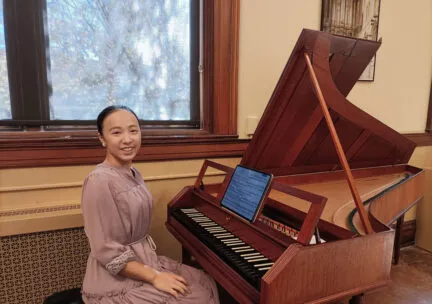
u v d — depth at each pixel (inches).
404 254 114.9
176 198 69.8
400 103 118.1
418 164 125.5
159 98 84.0
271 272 37.0
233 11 82.7
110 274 50.3
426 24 118.0
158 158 80.4
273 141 72.1
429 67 121.8
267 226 47.9
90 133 75.3
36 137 70.4
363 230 51.5
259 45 88.7
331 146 81.1
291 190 46.3
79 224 69.0
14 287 66.1
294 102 65.4
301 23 94.0
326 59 60.8
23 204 70.4
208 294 52.7
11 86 70.0
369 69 108.5
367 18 104.7
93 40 75.4
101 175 49.6
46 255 67.9
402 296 86.3
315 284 39.6
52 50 72.2
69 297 53.5
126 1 77.2
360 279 43.6
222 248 49.1
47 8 70.6
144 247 55.4
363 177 92.8
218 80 84.4
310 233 40.2
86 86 76.3
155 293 48.0
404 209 77.2
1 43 68.1
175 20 82.7
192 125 88.7
